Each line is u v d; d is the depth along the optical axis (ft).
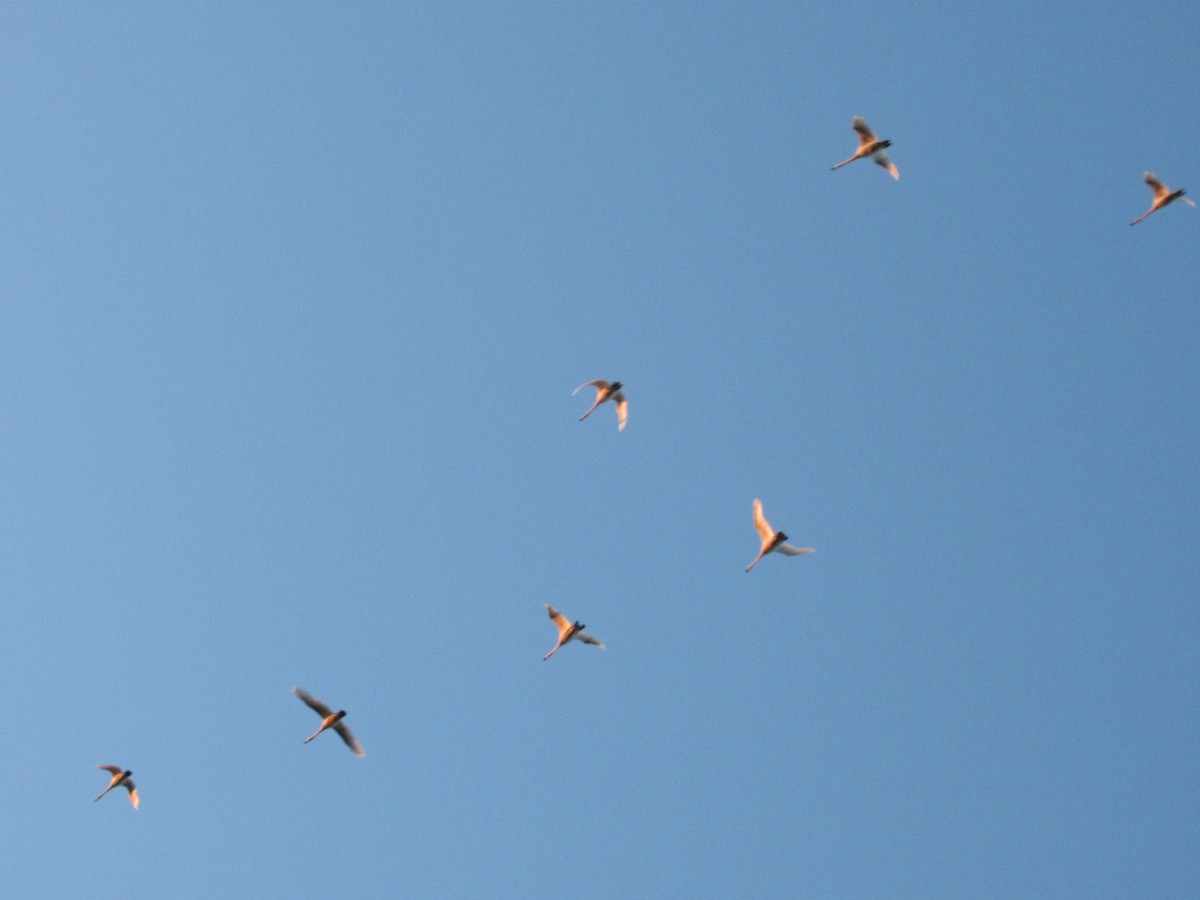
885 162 179.93
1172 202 179.93
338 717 167.63
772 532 167.43
